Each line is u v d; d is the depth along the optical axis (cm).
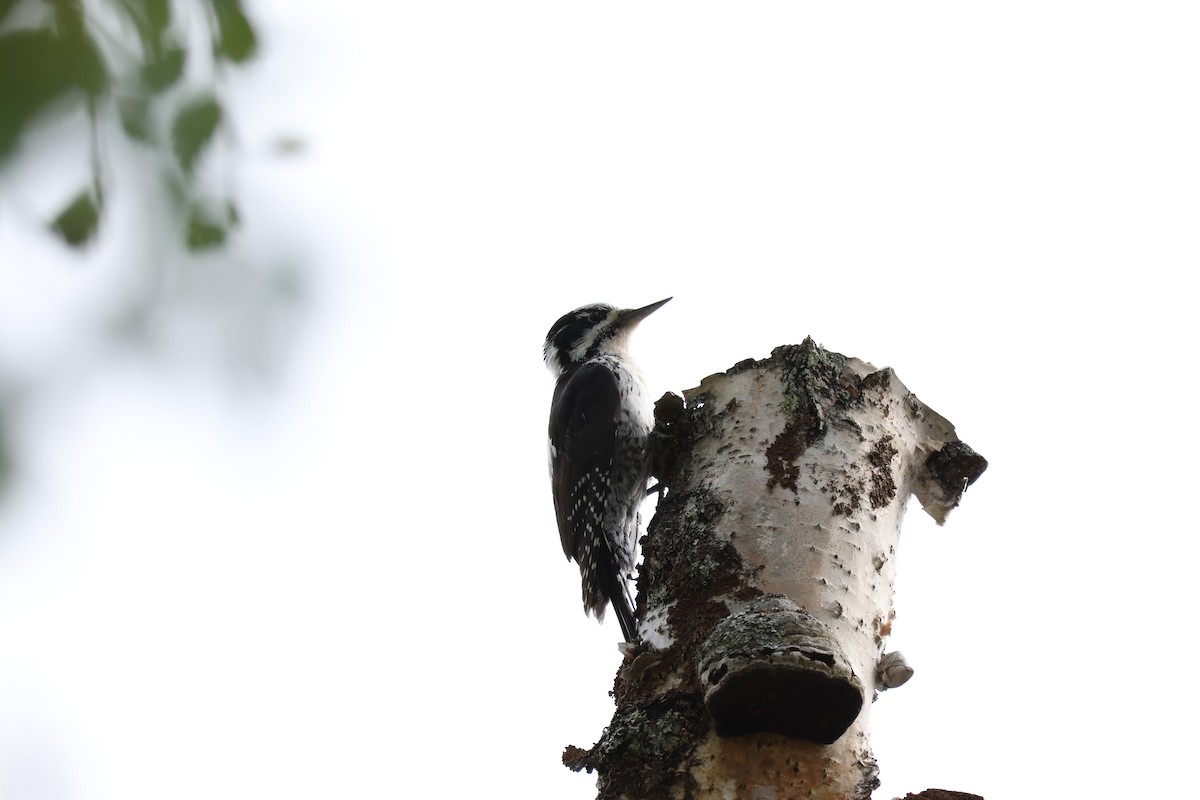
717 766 725
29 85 319
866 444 892
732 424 916
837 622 801
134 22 350
